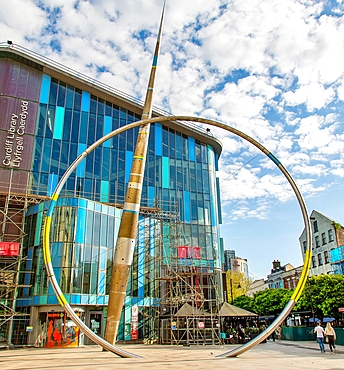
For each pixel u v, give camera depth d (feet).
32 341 91.45
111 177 129.70
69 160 123.95
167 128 148.97
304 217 65.21
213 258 139.03
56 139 124.26
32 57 125.49
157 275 117.91
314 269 196.95
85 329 55.16
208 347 86.53
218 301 112.16
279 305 178.60
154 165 140.05
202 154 155.22
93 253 99.96
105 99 137.90
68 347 89.40
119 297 75.87
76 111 130.82
